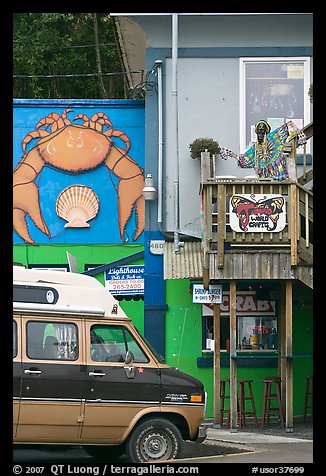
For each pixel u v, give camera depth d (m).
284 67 21.52
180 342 20.84
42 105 22.47
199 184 21.14
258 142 18.69
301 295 21.17
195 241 21.05
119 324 14.45
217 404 18.69
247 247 17.86
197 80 21.42
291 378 17.92
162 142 21.27
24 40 33.81
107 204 22.45
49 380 13.77
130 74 25.84
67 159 22.47
